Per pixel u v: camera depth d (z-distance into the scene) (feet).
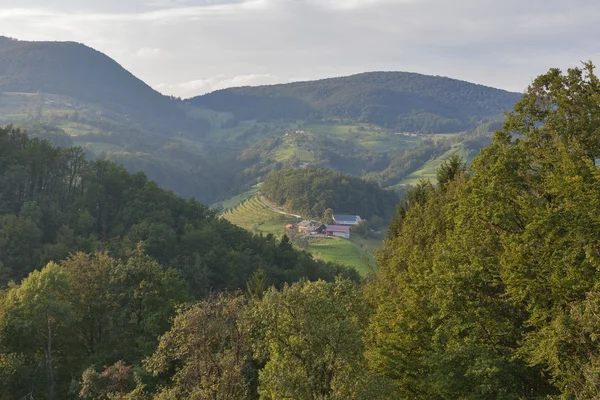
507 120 96.02
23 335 134.10
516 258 79.10
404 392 89.66
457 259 91.66
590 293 64.64
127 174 371.15
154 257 292.40
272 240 456.86
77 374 134.92
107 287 150.00
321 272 419.54
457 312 83.30
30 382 129.90
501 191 88.84
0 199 286.66
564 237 75.72
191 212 394.93
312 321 72.79
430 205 127.85
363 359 87.76
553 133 87.66
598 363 59.26
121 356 139.95
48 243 275.39
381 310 104.17
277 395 68.64
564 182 76.59
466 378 78.79
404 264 125.80
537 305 76.28
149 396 98.32
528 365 72.64
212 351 93.25
